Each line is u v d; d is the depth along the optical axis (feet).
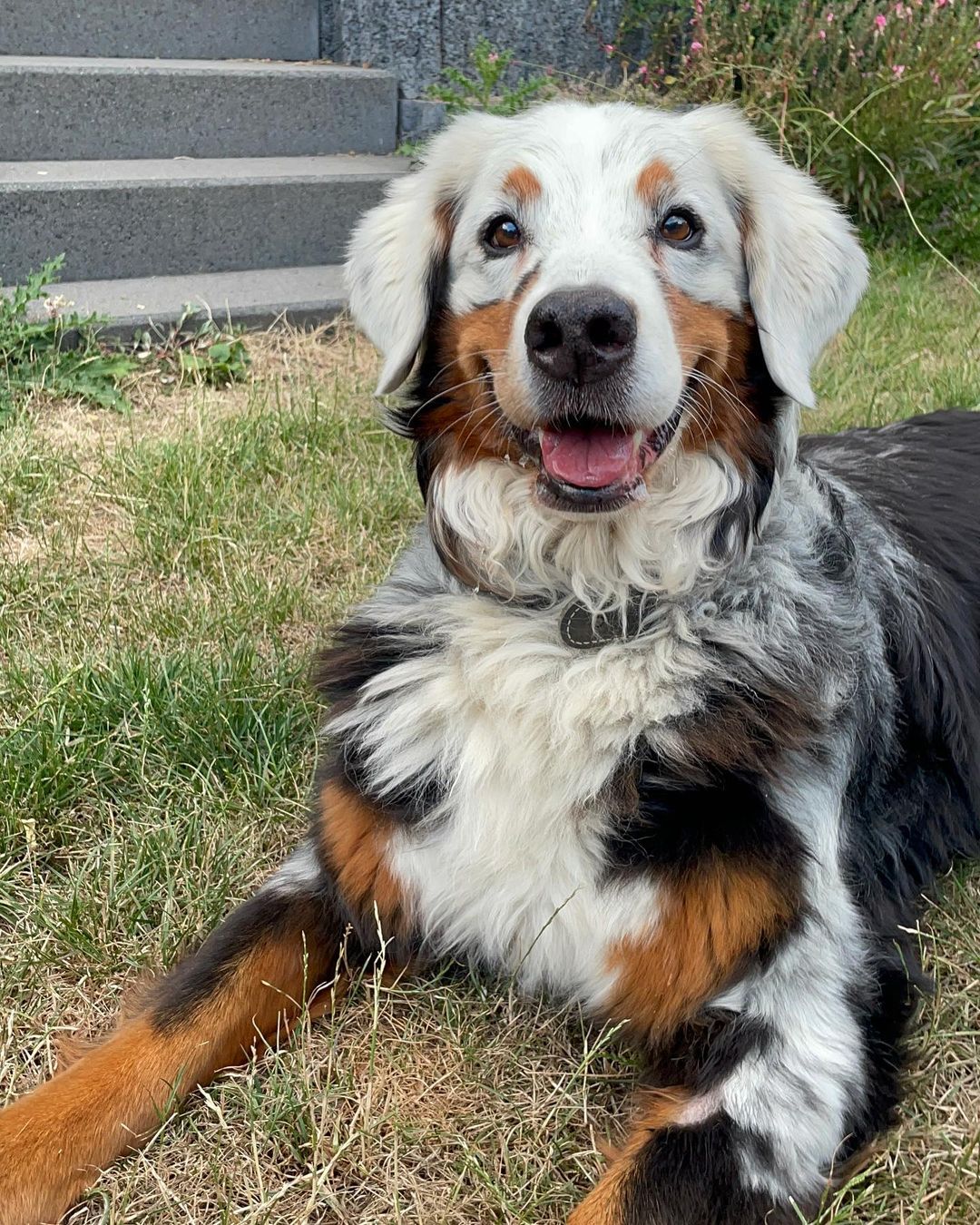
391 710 1.87
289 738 2.39
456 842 1.80
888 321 4.87
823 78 5.97
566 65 6.61
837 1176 1.54
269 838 2.16
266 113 5.42
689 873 1.65
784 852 1.66
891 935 1.92
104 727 2.35
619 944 1.70
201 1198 1.52
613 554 1.83
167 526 3.10
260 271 4.96
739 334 1.98
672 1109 1.57
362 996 1.85
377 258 2.13
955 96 5.85
